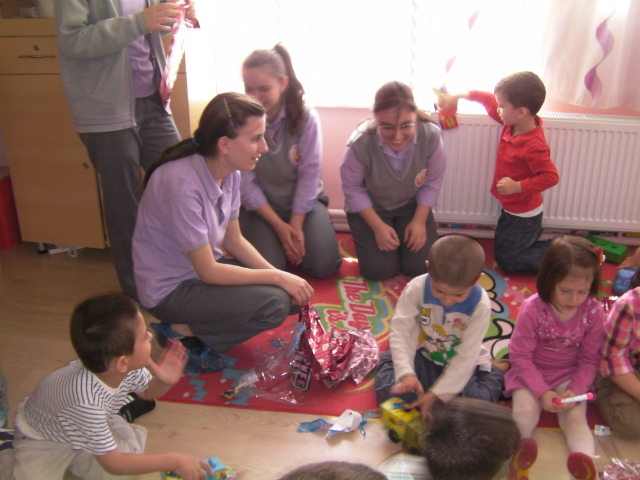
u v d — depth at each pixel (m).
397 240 2.24
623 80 2.25
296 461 1.40
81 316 1.17
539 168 2.19
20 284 2.26
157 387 1.44
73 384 1.20
